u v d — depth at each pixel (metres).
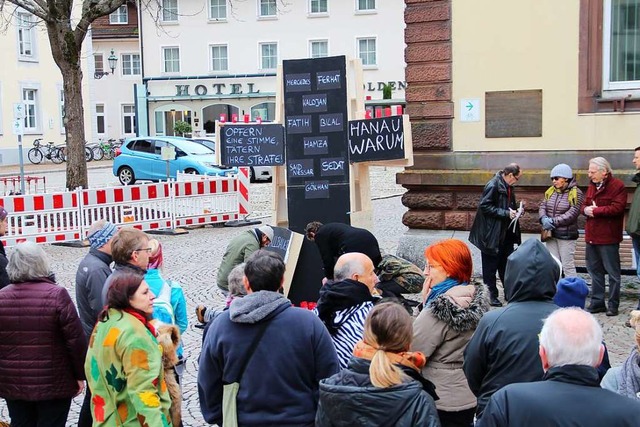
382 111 10.11
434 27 13.11
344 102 9.98
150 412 4.58
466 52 12.97
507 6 12.64
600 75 12.21
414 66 13.32
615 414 3.24
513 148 12.76
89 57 48.88
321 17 46.72
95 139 49.75
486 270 11.16
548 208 10.88
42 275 5.69
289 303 4.63
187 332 10.13
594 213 10.20
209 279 13.61
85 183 20.73
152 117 49.81
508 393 3.39
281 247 8.56
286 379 4.47
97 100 56.97
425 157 13.28
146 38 49.34
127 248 5.79
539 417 3.28
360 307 5.25
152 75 49.50
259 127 10.32
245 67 48.19
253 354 4.48
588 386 3.33
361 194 10.34
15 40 42.78
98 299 6.16
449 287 5.12
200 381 4.68
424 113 13.26
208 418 4.69
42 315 5.57
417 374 3.92
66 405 5.78
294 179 10.23
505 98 12.76
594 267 10.38
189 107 49.28
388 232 18.48
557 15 12.35
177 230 19.34
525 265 4.42
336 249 7.20
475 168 12.98
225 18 48.22
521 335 4.31
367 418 3.69
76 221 17.66
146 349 4.68
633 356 4.44
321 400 3.82
